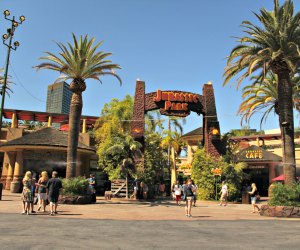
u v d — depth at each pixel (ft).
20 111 127.03
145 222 40.65
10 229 31.60
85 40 74.38
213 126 97.91
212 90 100.32
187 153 168.96
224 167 91.66
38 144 96.32
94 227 34.83
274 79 87.81
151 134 98.84
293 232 34.09
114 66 76.18
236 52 63.52
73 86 74.33
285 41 57.93
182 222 41.65
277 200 53.62
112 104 122.11
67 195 66.03
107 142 88.79
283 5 59.57
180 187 78.13
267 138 142.82
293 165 57.41
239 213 56.80
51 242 25.66
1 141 118.11
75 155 72.79
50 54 73.82
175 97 95.40
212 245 26.13
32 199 45.65
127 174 84.38
